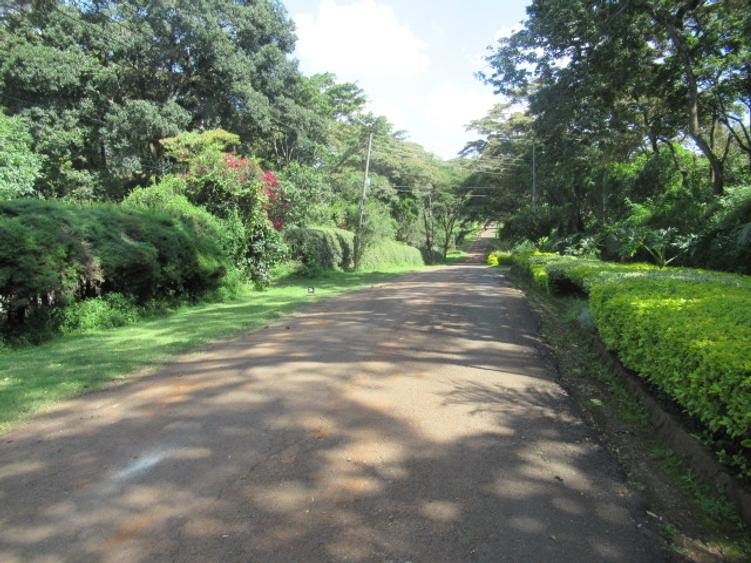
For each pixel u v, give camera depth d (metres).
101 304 9.43
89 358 6.46
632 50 17.55
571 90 18.42
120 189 28.52
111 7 28.28
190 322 9.47
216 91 29.41
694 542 2.70
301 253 23.45
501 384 5.37
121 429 4.13
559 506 3.00
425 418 4.35
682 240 12.34
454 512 2.91
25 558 2.50
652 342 4.45
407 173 49.53
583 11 16.06
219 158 16.09
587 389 5.38
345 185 38.62
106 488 3.18
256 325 9.06
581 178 23.11
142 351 6.87
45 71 24.33
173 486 3.20
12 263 7.65
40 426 4.24
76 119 26.03
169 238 11.52
